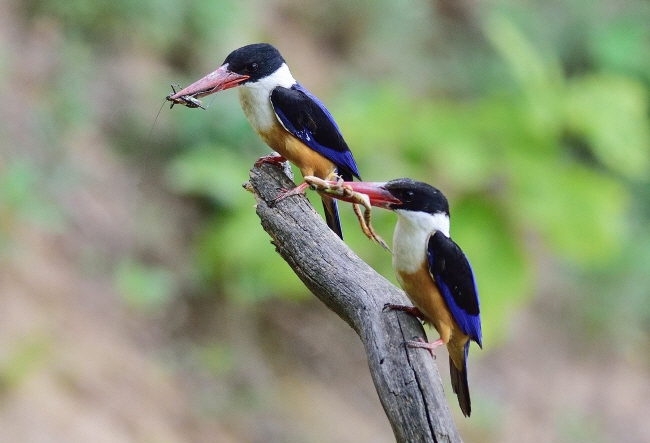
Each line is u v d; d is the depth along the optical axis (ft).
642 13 64.34
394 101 36.81
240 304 43.60
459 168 34.04
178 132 45.37
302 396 43.04
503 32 37.27
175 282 42.29
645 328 58.65
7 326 34.22
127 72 47.24
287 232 19.71
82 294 38.81
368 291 18.24
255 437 39.47
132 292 40.32
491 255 34.27
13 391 32.35
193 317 42.27
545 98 36.32
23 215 38.68
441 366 47.16
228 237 40.19
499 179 34.91
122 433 34.42
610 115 37.35
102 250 41.24
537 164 34.99
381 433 44.55
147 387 37.47
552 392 52.47
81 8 46.62
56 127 42.96
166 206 44.50
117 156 45.06
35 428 31.71
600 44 60.49
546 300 56.75
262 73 23.68
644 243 56.49
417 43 62.59
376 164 35.68
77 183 42.22
